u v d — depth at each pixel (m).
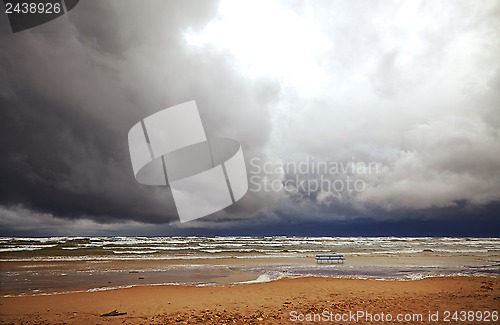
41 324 9.02
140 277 19.23
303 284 15.87
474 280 16.64
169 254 36.66
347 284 15.76
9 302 11.97
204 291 14.11
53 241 71.12
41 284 16.62
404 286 14.99
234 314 9.73
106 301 12.06
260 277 19.03
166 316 9.67
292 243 70.56
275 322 8.69
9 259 30.25
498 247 55.09
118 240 82.50
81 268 23.73
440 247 55.12
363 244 68.00
